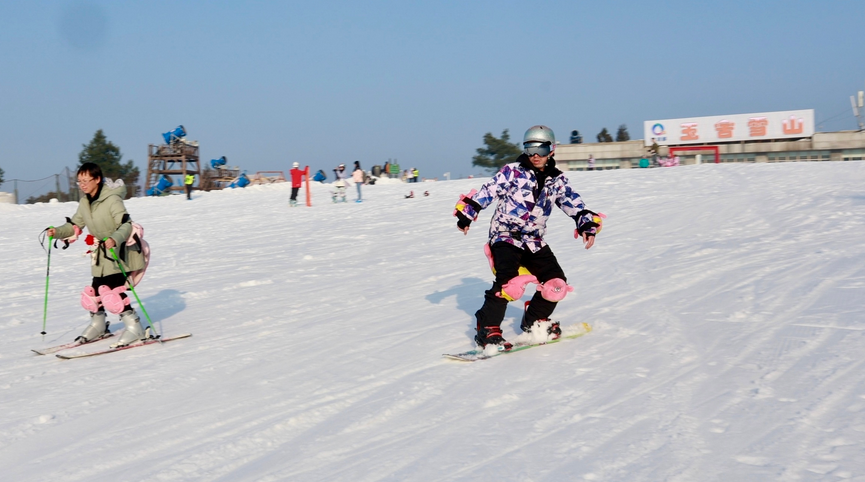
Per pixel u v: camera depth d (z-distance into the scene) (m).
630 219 13.71
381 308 7.15
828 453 2.97
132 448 3.68
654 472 2.93
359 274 9.59
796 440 3.13
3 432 4.02
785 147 58.25
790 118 58.09
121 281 6.25
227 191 38.47
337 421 3.88
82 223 6.41
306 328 6.38
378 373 4.77
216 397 4.45
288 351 5.55
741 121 59.22
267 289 8.73
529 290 7.43
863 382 3.80
